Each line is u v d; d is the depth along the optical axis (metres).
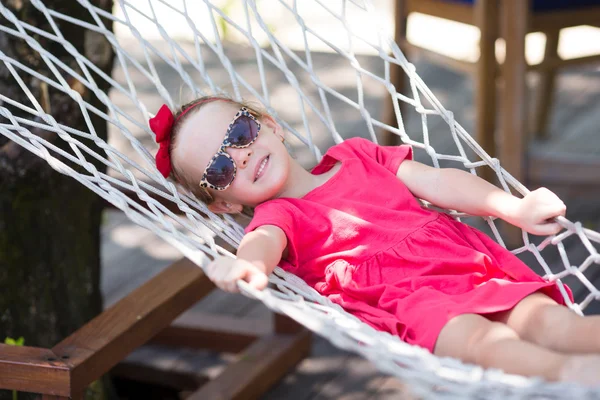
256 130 1.87
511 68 3.37
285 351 2.78
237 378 2.63
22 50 2.18
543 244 1.79
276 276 1.78
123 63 2.12
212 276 1.51
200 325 2.96
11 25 2.17
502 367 1.49
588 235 1.69
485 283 1.68
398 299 1.71
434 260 1.77
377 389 2.68
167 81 5.11
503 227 3.53
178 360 2.93
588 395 1.25
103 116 1.96
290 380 2.77
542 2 3.43
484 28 3.41
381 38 2.06
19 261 2.40
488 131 3.59
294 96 4.95
